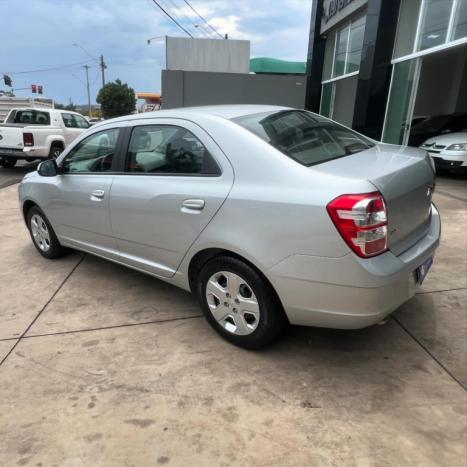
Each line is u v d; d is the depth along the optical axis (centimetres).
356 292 225
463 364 267
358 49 1311
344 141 302
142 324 324
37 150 1095
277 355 281
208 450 208
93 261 456
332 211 220
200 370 268
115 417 231
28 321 334
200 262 295
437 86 1396
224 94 1684
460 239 488
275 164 249
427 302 342
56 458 207
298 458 202
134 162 330
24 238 550
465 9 799
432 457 200
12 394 251
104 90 4769
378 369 264
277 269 243
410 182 248
